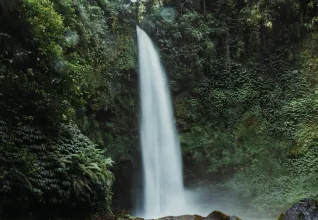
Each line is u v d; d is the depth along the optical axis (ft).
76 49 37.83
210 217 20.63
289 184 50.29
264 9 61.00
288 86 57.57
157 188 50.65
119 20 50.80
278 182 50.72
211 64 60.39
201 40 60.64
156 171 50.98
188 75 58.59
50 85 27.96
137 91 51.31
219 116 57.52
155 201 50.06
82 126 36.78
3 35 25.11
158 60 57.31
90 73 37.70
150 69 54.60
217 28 62.28
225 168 53.52
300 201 11.93
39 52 27.53
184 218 27.09
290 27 60.39
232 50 61.46
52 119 27.43
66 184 26.13
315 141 52.26
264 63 60.34
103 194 30.45
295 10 59.52
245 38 61.62
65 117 29.19
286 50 59.52
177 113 56.54
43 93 26.73
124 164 46.75
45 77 27.86
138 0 57.00
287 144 53.72
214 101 58.13
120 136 46.47
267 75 59.47
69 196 26.55
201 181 53.67
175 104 57.11
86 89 35.81
